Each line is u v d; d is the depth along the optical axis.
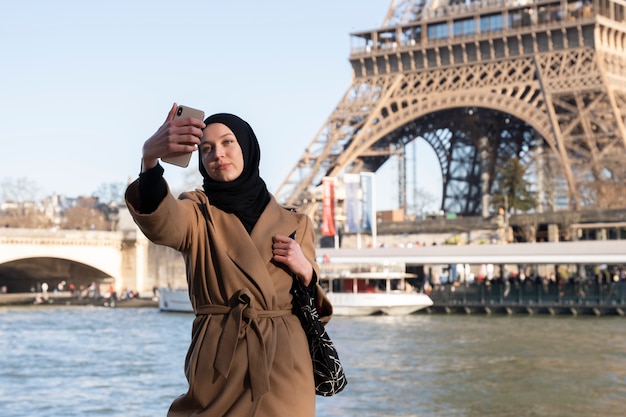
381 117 143.00
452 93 134.50
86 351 69.38
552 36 129.38
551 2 130.38
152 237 8.19
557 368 55.19
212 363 8.27
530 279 107.12
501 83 132.25
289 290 8.69
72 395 47.41
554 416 40.25
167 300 122.88
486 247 108.94
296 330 8.66
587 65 126.81
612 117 124.06
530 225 134.75
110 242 151.62
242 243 8.46
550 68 129.25
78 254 147.50
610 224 126.81
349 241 148.50
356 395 45.44
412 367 56.03
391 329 84.25
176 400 8.49
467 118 154.62
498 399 44.34
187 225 8.34
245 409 8.18
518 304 103.75
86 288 160.62
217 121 8.62
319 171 143.00
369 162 149.62
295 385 8.41
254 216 8.69
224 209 8.59
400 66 140.88
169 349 70.62
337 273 111.62
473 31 137.12
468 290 107.56
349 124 144.12
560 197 155.12
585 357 60.44
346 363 58.12
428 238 145.50
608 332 78.19
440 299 109.06
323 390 8.92
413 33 142.88
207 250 8.45
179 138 7.86
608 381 49.81
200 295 8.52
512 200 148.12
